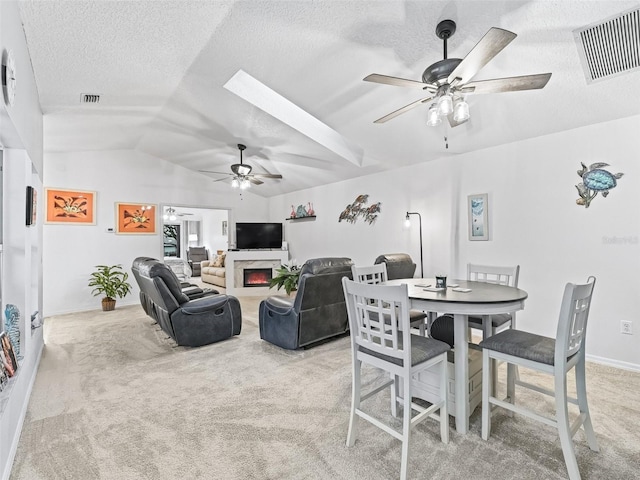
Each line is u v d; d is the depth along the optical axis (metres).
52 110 3.57
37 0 1.94
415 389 2.22
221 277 7.72
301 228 6.96
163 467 1.64
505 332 1.98
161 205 6.48
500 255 3.64
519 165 3.48
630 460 1.67
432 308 1.92
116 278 5.62
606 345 2.89
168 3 2.14
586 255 3.02
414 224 4.62
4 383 1.74
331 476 1.58
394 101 3.28
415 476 1.56
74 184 5.51
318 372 2.81
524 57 2.38
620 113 2.76
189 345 3.46
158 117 4.52
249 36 2.57
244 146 5.28
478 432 1.91
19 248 2.32
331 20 2.35
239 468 1.64
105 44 2.49
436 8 2.12
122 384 2.60
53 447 1.81
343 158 4.86
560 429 1.57
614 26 2.05
